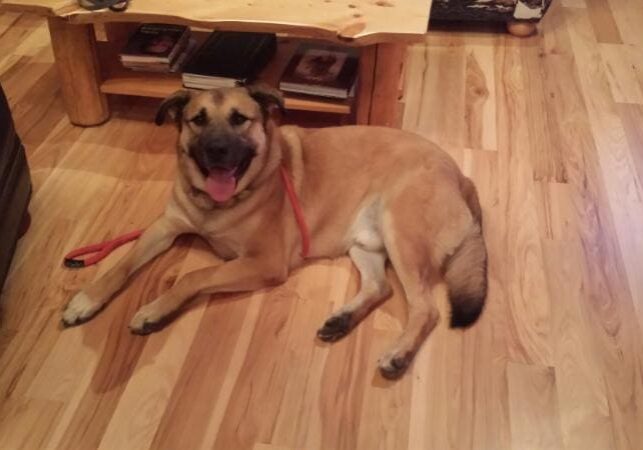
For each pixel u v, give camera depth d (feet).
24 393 5.54
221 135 5.74
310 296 6.46
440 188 6.26
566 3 11.69
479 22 11.09
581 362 5.96
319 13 7.25
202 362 5.83
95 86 8.29
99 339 5.98
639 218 7.47
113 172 7.88
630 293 6.61
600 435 5.41
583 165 8.21
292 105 7.92
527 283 6.66
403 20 7.13
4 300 6.32
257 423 5.40
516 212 7.50
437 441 5.33
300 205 6.48
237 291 6.42
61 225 7.15
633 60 10.25
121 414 5.41
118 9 7.29
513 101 9.29
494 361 5.92
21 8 7.48
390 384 5.71
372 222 6.58
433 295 6.43
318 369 5.81
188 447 5.22
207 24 7.16
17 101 9.00
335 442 5.29
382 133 6.70
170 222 6.65
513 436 5.39
